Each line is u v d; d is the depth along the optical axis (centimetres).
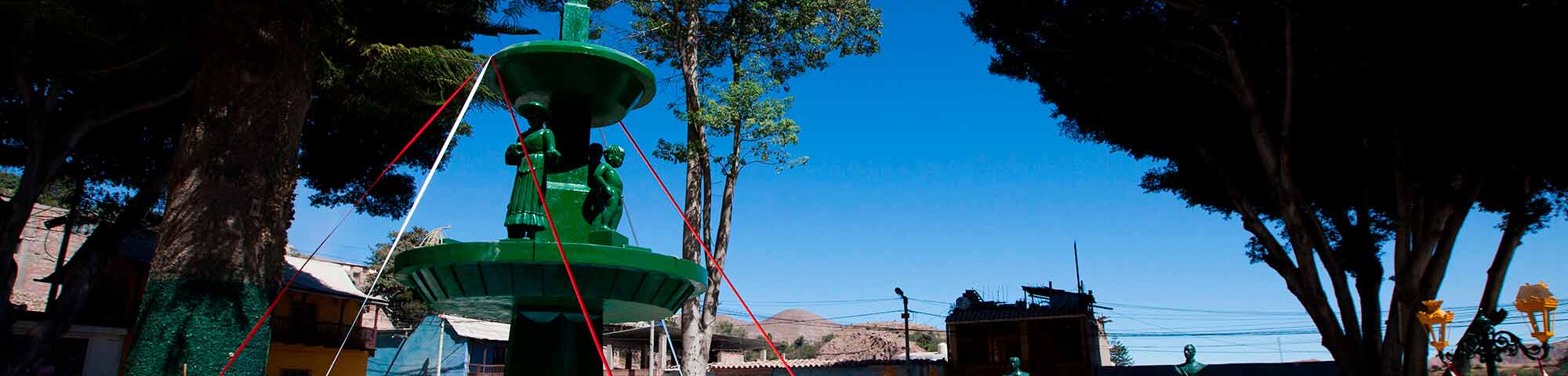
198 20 893
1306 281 1333
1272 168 1302
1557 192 1227
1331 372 2509
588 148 465
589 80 458
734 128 1634
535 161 439
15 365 1235
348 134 1498
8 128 1359
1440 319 591
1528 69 1032
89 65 1063
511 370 440
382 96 1221
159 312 684
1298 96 1270
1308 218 1330
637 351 3681
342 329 2636
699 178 1681
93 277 1362
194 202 722
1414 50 1102
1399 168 1259
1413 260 1242
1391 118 1225
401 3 1170
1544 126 1080
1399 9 1064
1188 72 1334
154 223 1670
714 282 1661
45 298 2447
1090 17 1301
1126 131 1458
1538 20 977
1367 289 1389
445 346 2945
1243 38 1229
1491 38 1029
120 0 914
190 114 773
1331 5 1109
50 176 1230
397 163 1636
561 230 434
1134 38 1292
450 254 400
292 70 799
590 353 450
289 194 792
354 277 3325
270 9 778
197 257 705
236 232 727
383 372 2991
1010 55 1477
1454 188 1213
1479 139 1156
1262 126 1285
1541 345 535
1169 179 1606
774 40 1717
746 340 4212
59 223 1631
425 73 1099
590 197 448
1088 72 1380
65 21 903
